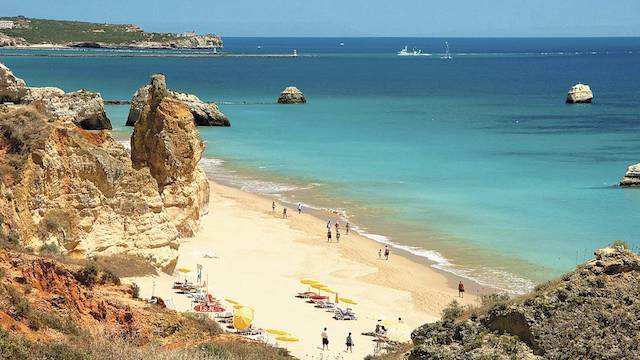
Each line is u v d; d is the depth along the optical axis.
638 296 20.61
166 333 29.86
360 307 48.19
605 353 19.86
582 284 20.92
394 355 26.00
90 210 44.28
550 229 68.88
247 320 39.53
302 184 88.12
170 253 47.75
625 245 21.89
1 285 26.34
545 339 20.19
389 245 64.38
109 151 47.66
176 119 60.88
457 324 21.88
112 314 29.23
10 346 22.70
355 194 83.12
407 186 87.06
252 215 72.44
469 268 58.19
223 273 52.91
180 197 61.06
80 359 23.80
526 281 55.00
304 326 43.34
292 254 60.03
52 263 29.44
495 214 74.31
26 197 41.31
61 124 45.53
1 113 44.19
